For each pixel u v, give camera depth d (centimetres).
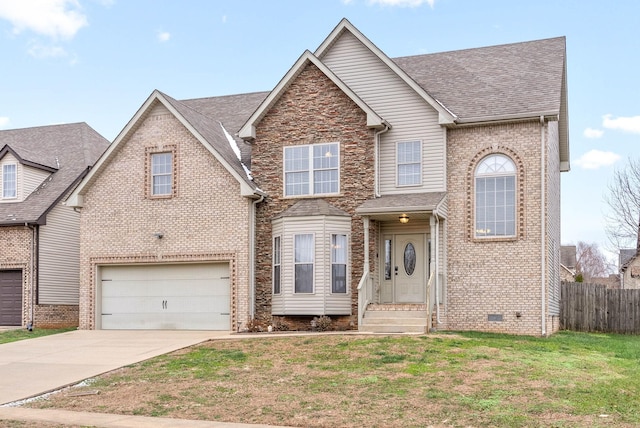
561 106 2633
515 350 1633
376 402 1153
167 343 1908
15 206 2795
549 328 2130
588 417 1035
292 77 2312
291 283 2186
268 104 2319
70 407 1190
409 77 2216
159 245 2367
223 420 1070
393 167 2230
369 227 2172
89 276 2444
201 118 2530
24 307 2686
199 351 1723
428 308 1961
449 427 995
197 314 2345
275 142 2330
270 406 1147
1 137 3328
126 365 1580
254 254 2297
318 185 2272
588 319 2575
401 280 2241
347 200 2231
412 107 2231
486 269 2120
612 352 1733
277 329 2225
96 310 2431
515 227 2100
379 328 1994
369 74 2298
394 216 2148
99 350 1827
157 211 2380
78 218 2945
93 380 1434
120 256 2409
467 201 2152
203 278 2352
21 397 1286
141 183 2406
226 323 2306
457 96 2269
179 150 2367
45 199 2802
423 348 1623
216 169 2322
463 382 1284
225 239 2294
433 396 1178
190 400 1208
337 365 1473
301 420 1056
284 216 2212
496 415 1051
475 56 2498
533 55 2400
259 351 1675
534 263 2073
